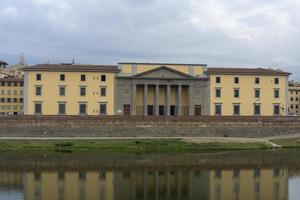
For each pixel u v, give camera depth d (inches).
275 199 2352.4
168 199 2342.5
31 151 4001.0
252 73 5826.8
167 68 5718.5
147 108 5777.6
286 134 5137.8
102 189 2546.8
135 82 5679.1
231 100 5807.1
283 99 5895.7
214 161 3503.9
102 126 4906.5
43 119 4840.1
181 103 5841.5
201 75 5807.1
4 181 2741.1
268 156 3801.7
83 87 5615.2
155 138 4704.7
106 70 5629.9
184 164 3356.3
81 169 3132.4
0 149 4072.3
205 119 5044.3
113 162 3415.4
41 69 5546.3
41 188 2564.0
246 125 5093.5
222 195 2432.3
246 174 3004.4
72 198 2348.7
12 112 7869.1
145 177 2883.9
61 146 4207.7
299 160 3587.6
